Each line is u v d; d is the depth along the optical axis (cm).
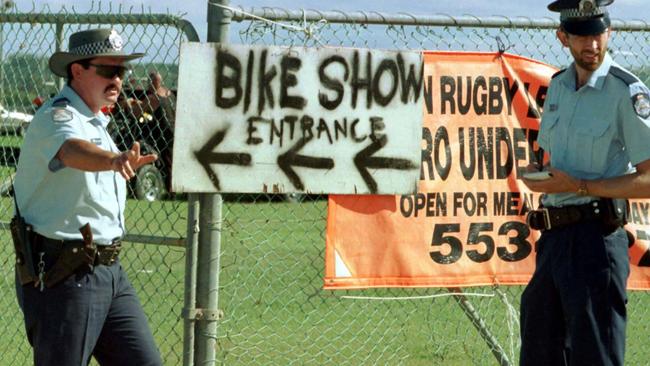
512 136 1441
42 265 1122
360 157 1332
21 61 1436
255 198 1778
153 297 2058
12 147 1512
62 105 1122
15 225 1141
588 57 1241
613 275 1241
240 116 1290
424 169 1400
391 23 1380
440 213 1406
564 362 1288
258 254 2227
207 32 1295
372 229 1372
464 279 1420
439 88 1410
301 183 1313
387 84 1338
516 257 1441
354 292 2211
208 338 1311
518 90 1442
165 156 1448
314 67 1312
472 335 1858
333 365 1712
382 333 1906
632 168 1268
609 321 1239
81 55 1135
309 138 1312
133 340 1165
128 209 2081
